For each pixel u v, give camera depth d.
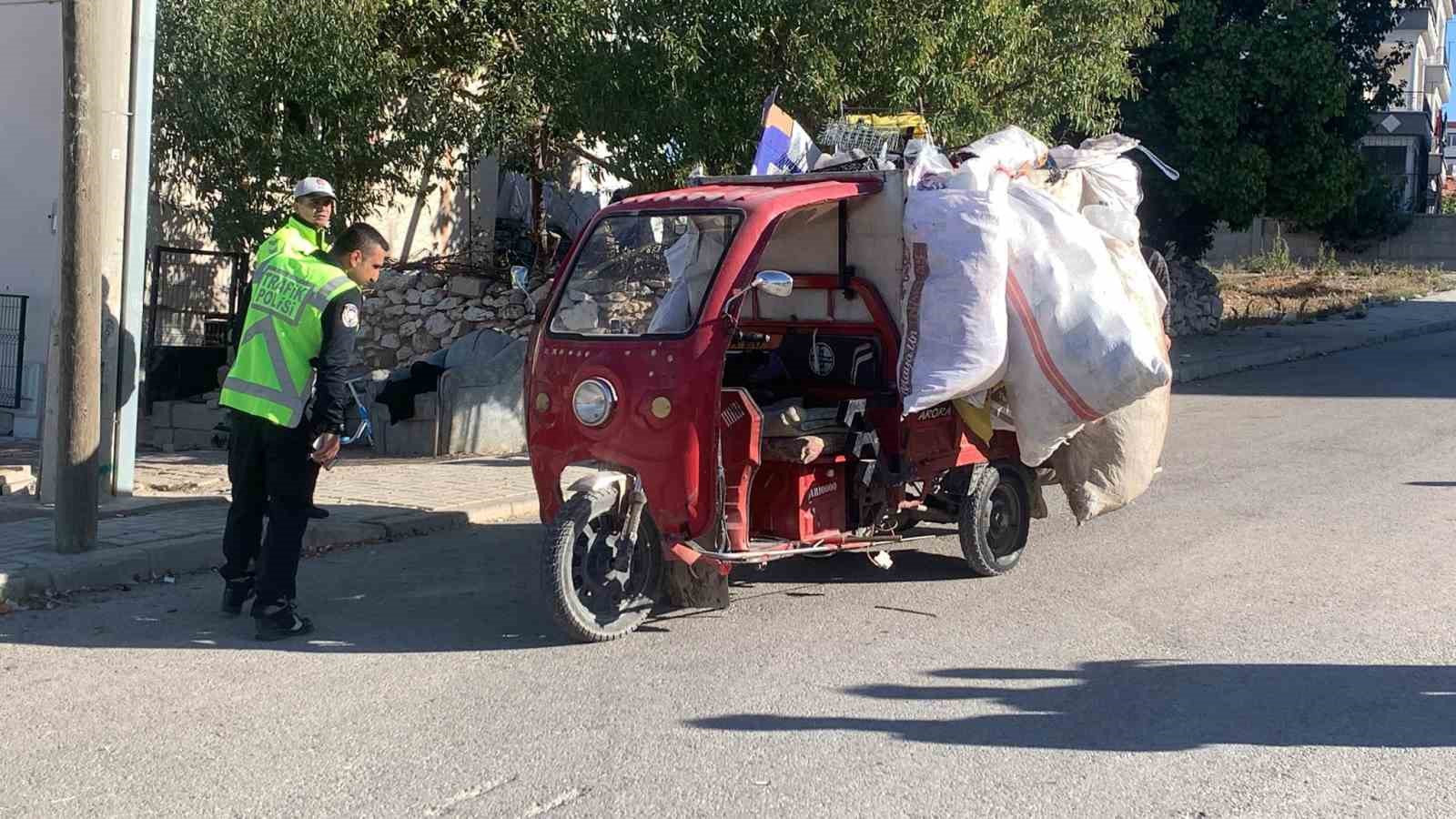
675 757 4.99
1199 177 20.05
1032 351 6.98
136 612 7.01
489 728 5.31
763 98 11.21
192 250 14.09
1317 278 33.34
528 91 13.89
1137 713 5.43
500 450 12.52
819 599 7.32
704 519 6.41
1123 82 12.48
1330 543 8.44
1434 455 11.53
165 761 4.97
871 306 7.40
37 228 13.34
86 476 7.63
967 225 6.88
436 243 17.83
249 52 12.73
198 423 13.78
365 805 4.58
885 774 4.82
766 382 7.62
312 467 6.51
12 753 5.06
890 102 11.20
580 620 6.34
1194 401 15.50
